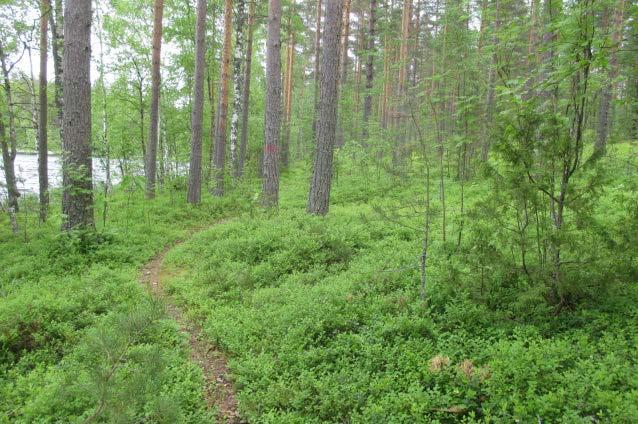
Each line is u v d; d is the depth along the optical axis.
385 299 6.64
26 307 6.79
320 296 7.15
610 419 3.71
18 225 14.14
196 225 15.52
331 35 11.62
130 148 18.06
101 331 3.70
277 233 10.58
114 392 3.53
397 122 16.42
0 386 5.21
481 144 7.53
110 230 11.73
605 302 5.50
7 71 14.45
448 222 10.41
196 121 17.36
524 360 4.61
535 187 5.29
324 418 4.70
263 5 22.33
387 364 5.27
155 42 18.89
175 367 5.61
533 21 5.75
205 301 7.90
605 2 4.73
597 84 5.02
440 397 4.52
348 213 12.57
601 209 9.57
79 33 10.75
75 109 10.95
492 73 10.45
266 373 5.46
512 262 5.68
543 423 3.91
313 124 28.53
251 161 27.41
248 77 23.97
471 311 5.83
